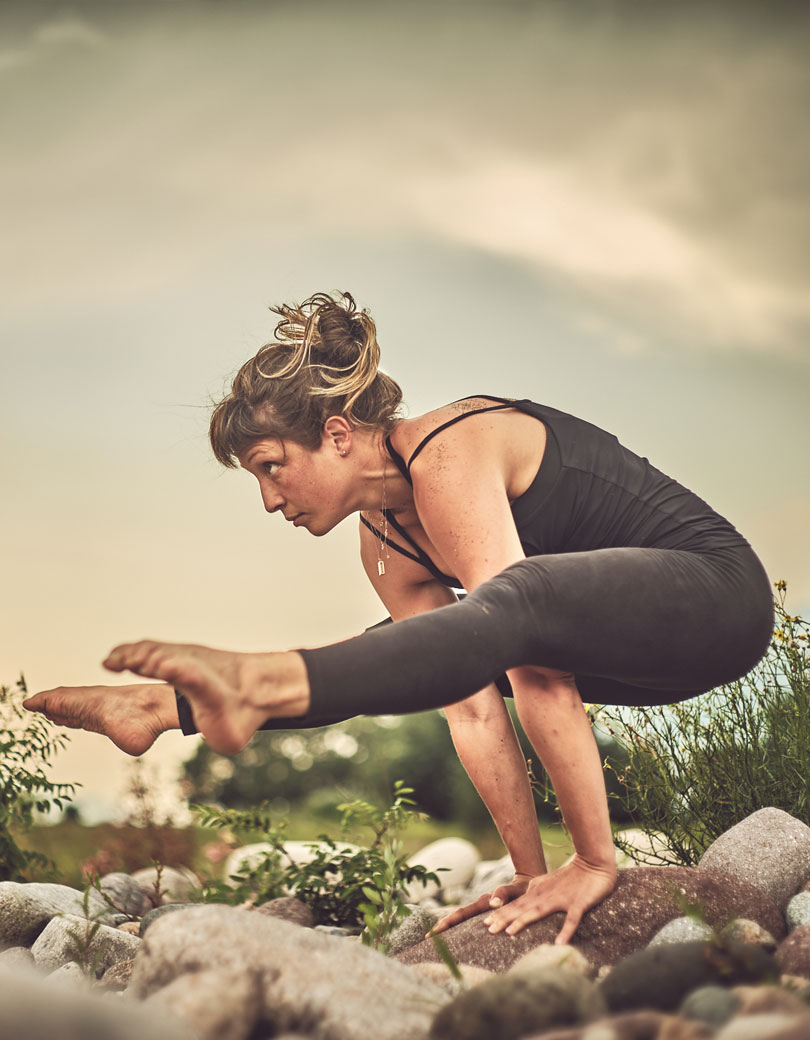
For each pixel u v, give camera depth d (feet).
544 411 7.14
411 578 8.17
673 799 9.60
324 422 6.93
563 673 6.72
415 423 6.94
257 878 11.15
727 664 6.36
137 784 13.29
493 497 6.49
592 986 4.47
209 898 10.81
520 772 7.68
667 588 6.02
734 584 6.44
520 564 5.77
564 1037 3.91
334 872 10.64
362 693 4.85
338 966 4.74
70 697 5.97
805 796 8.96
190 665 4.53
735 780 9.41
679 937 6.15
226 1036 4.22
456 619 5.16
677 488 7.10
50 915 8.55
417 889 13.71
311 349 6.99
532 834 7.59
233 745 4.69
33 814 11.17
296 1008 4.37
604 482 6.89
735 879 7.11
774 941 6.01
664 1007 4.64
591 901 6.59
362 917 10.37
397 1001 4.58
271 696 4.74
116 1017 3.61
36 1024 3.43
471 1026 4.19
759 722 9.44
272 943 4.74
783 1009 3.96
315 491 7.07
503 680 8.00
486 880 13.09
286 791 42.32
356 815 11.03
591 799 6.73
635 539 6.86
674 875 6.97
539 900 6.69
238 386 7.12
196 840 13.44
